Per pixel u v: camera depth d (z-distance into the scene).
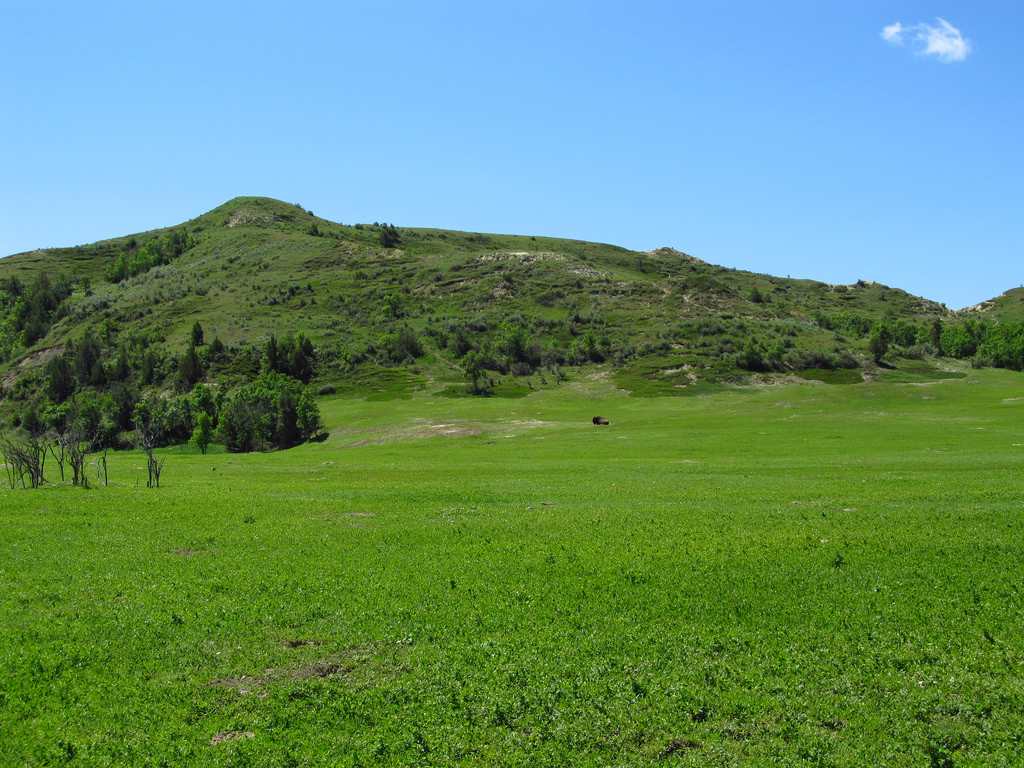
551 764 14.88
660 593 24.38
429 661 19.38
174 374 159.62
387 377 154.50
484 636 21.03
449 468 62.75
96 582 25.64
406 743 15.56
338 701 17.20
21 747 15.27
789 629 21.48
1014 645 20.05
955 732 15.97
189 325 195.12
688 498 41.75
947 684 17.98
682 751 15.36
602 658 19.50
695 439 80.81
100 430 121.81
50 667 18.78
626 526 33.97
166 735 15.74
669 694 17.56
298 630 21.44
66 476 61.12
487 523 35.19
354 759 14.95
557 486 48.44
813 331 175.62
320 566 27.81
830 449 68.12
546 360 160.38
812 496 40.94
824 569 26.48
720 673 18.66
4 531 33.12
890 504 37.59
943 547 28.56
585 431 95.38
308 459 83.19
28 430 130.00
